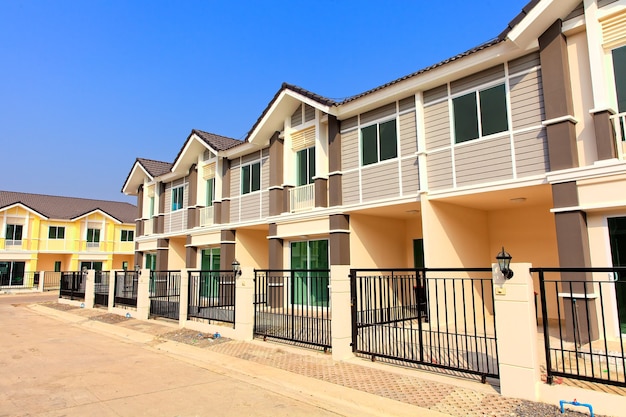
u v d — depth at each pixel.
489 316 13.21
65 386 6.62
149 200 25.86
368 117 13.55
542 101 9.89
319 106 13.98
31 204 36.78
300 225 15.14
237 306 10.30
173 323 13.00
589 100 9.12
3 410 5.49
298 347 8.96
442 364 7.19
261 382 6.81
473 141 11.00
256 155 18.08
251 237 19.45
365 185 13.38
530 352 5.39
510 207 13.27
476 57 10.65
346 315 8.01
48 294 30.64
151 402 5.81
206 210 20.52
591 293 8.41
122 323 13.45
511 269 5.62
